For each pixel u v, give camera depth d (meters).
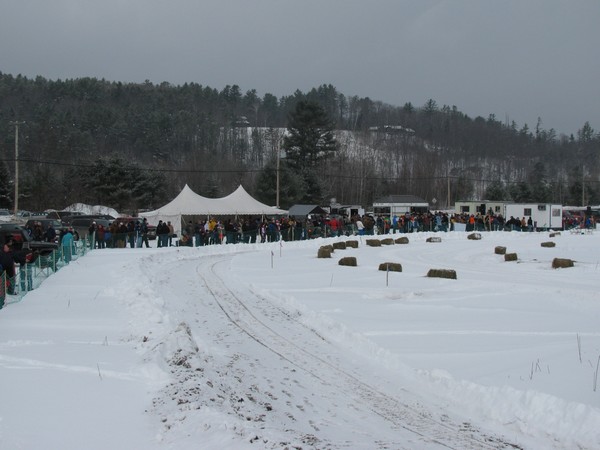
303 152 96.62
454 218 58.78
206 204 50.72
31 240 27.69
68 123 133.88
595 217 78.25
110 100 180.38
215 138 151.88
